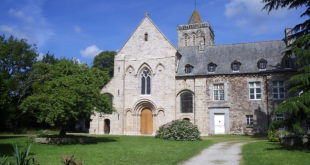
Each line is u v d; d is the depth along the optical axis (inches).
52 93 913.5
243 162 624.4
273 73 1491.1
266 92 1489.9
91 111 950.4
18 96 1729.8
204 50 1722.4
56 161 602.2
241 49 1660.9
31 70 1881.2
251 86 1523.1
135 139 1131.9
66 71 1030.4
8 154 677.3
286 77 1466.5
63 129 1006.4
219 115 1542.8
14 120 1641.2
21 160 330.0
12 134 1502.2
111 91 1665.8
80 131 1873.8
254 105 1497.3
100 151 764.0
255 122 1481.3
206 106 1556.3
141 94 1643.7
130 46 1699.1
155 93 1615.4
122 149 814.5
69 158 410.0
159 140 1102.4
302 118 768.9
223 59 1640.0
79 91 904.9
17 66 1902.1
